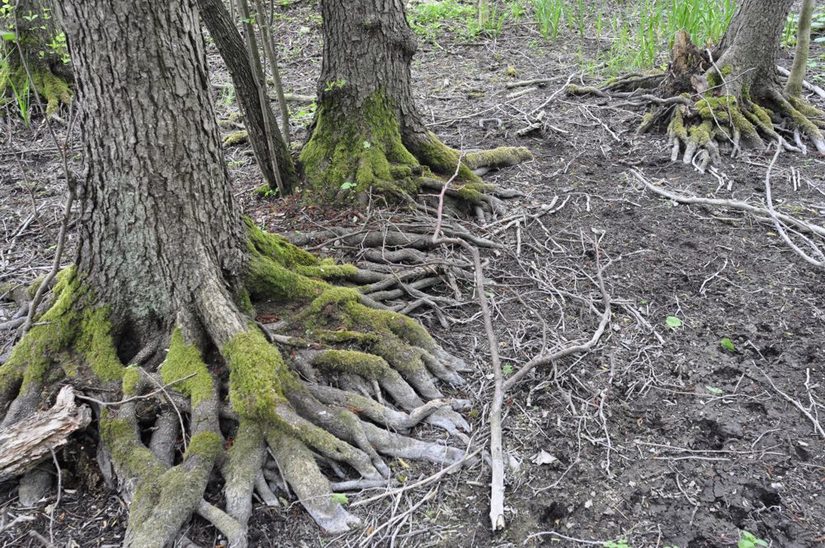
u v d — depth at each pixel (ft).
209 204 10.45
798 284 13.83
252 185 18.22
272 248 12.18
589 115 22.67
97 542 8.51
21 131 21.85
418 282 13.60
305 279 12.05
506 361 11.91
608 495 9.43
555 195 17.74
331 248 14.32
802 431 10.43
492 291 13.88
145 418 9.78
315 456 9.54
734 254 14.94
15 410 9.61
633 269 14.55
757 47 20.49
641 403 11.11
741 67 20.71
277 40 30.30
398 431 10.38
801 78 21.58
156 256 10.12
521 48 29.94
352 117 16.19
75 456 9.46
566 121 22.33
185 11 9.41
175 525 8.34
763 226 15.90
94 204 9.98
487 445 10.14
